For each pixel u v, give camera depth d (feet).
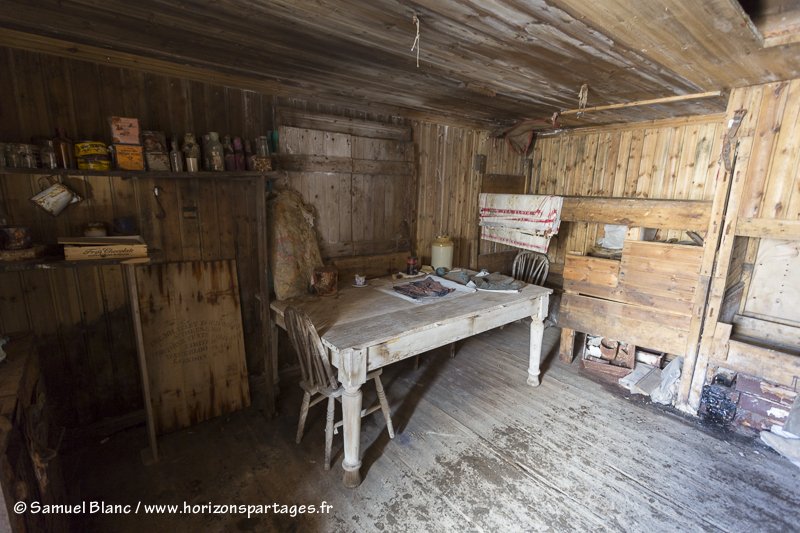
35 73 5.86
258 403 8.64
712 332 8.09
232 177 7.19
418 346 6.79
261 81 7.41
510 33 5.01
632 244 9.22
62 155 5.84
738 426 7.88
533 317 9.18
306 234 8.67
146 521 5.59
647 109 9.62
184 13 4.59
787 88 6.91
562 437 7.59
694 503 6.03
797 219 7.02
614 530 5.55
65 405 6.86
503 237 12.02
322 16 4.61
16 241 5.35
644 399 8.98
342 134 9.28
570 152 13.32
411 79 7.31
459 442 7.41
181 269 7.61
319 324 6.68
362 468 6.70
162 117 6.98
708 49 5.41
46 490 4.52
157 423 7.52
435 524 5.63
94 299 6.87
